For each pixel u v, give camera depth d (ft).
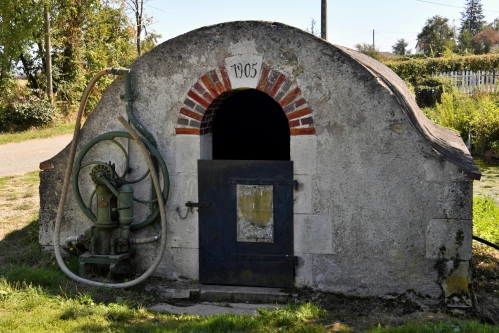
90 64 94.68
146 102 22.02
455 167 19.33
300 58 20.33
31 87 88.79
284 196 20.95
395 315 19.30
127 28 103.19
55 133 76.23
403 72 111.14
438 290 19.75
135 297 20.88
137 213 22.53
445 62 110.63
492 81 93.09
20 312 17.54
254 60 20.75
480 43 243.60
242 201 21.35
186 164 21.79
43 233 23.86
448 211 19.49
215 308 20.25
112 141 22.34
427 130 25.07
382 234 20.17
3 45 81.20
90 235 22.18
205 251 21.85
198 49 21.25
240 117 28.17
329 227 20.65
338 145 20.31
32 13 81.25
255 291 21.06
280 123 28.30
